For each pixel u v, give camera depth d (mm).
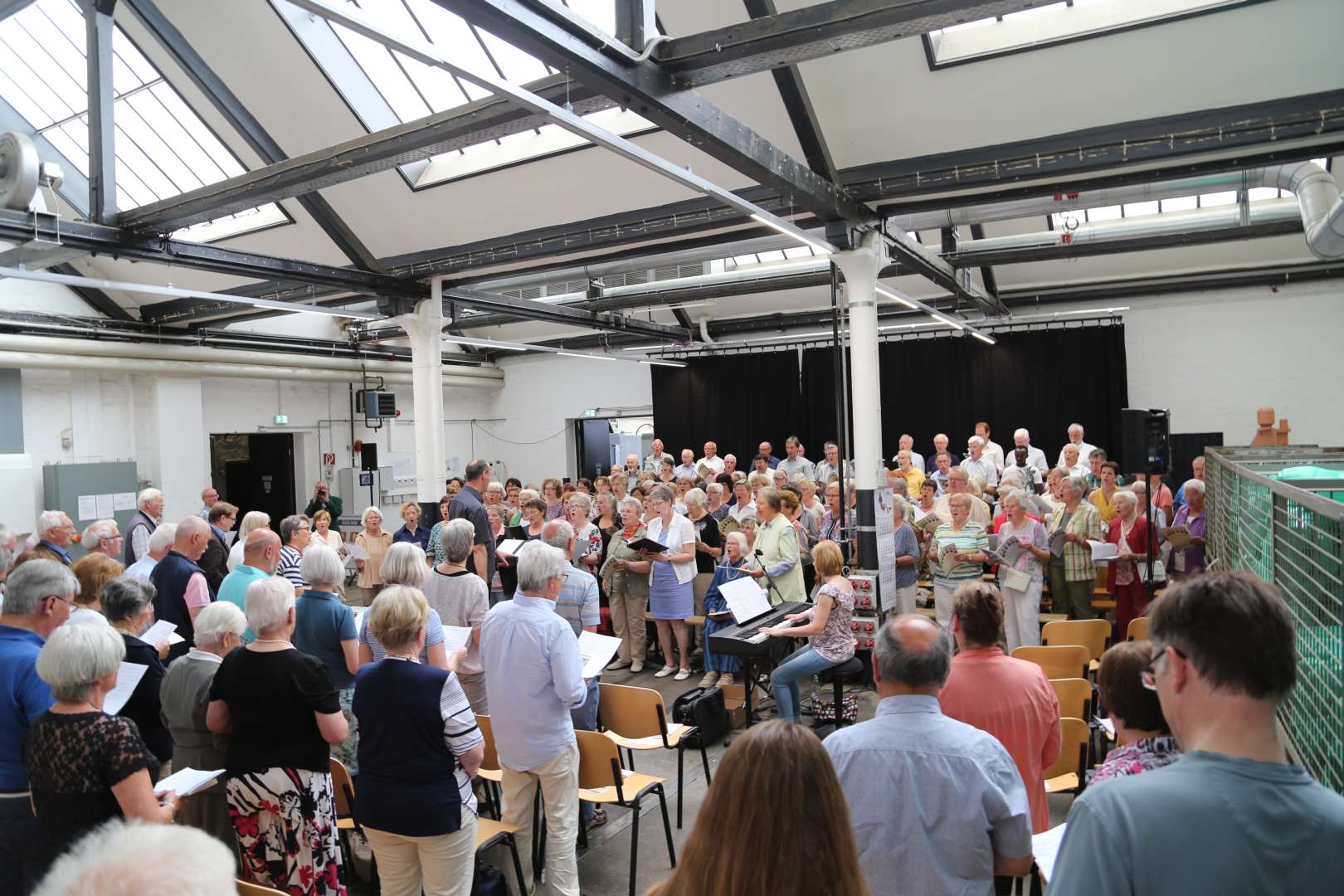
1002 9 3391
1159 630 1172
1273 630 1079
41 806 2256
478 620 4074
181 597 4492
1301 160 5988
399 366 14492
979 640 2461
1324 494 2811
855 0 3551
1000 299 12273
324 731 2719
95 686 2307
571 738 3205
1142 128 5535
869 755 1942
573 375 16219
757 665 5824
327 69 7293
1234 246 10805
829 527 7328
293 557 5910
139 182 9812
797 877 1127
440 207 8305
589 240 7844
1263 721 1081
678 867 1225
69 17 8281
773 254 11578
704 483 9430
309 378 13125
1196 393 11359
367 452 14516
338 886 2811
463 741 2672
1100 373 11773
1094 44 5285
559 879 3123
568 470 16359
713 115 4414
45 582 2734
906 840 1880
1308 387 10773
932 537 6875
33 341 10008
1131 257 11281
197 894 934
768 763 1182
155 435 11695
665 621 6719
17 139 5820
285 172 5750
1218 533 5027
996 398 12406
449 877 2711
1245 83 5230
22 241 5945
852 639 4926
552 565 3203
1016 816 1872
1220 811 1033
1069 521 6047
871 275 6652
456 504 6359
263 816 2699
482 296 10156
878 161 6258
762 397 14156
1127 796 1089
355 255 8836
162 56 7719
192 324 11758
